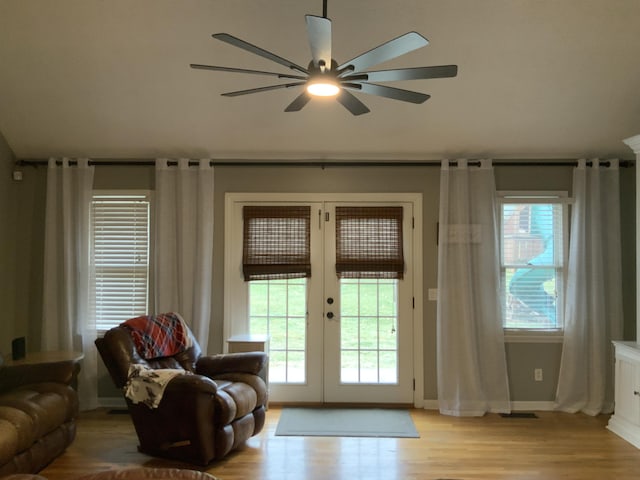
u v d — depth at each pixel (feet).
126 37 11.91
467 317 15.51
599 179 15.74
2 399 10.93
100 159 16.28
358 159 16.24
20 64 12.80
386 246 16.24
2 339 15.64
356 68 8.08
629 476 11.25
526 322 16.19
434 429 14.21
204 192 15.85
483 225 15.80
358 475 11.28
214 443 11.61
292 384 16.28
